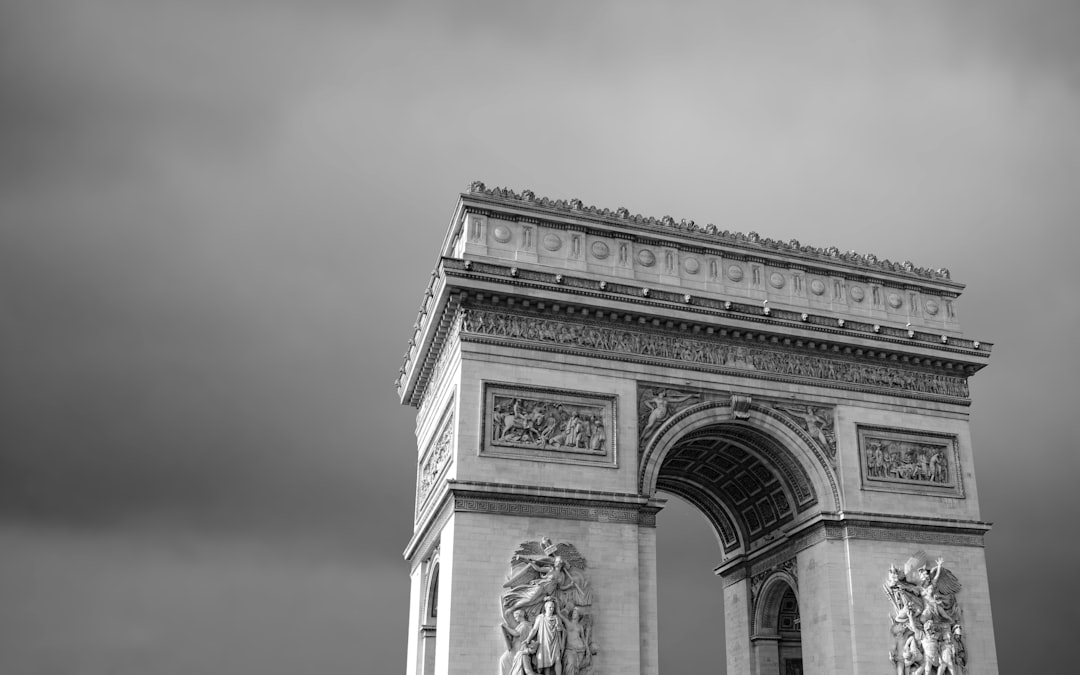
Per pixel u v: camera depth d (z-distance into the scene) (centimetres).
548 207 8006
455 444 7175
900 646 7731
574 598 6962
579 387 7569
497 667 6688
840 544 7919
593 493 7244
